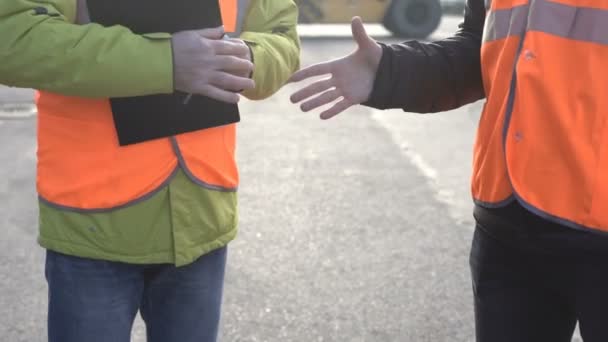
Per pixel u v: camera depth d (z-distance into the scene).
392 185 5.78
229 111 1.97
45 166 1.89
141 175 1.87
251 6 2.09
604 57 1.58
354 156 6.62
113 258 1.88
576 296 1.68
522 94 1.66
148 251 1.91
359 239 4.63
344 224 4.88
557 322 1.85
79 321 1.88
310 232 4.73
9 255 4.33
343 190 5.61
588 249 1.62
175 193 1.91
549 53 1.63
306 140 7.16
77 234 1.87
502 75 1.74
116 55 1.68
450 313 3.71
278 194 5.47
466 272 4.18
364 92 2.07
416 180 5.94
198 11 1.84
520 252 1.77
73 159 1.86
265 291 3.89
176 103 1.86
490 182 1.78
